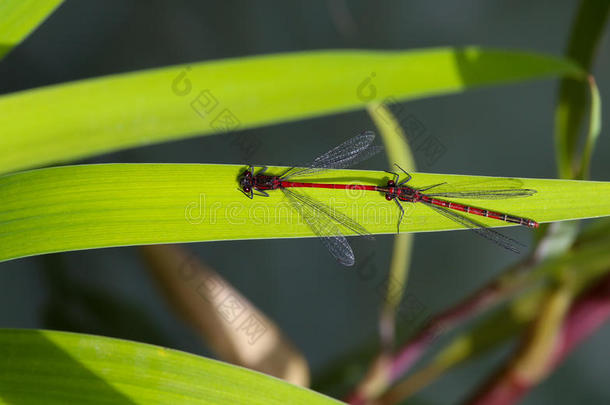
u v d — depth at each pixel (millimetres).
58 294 662
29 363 565
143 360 566
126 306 662
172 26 692
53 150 583
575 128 608
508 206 596
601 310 628
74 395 564
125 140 586
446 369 646
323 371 667
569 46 611
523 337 630
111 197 582
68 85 584
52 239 577
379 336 665
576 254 606
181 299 623
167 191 586
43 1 583
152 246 622
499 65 597
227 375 567
